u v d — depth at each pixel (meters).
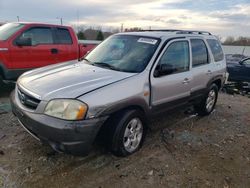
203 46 5.14
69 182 3.00
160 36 4.27
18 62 6.18
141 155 3.71
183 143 4.20
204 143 4.28
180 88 4.37
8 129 4.22
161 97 4.00
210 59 5.35
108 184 3.03
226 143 4.37
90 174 3.18
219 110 6.24
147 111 3.78
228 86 9.20
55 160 3.40
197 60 4.91
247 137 4.70
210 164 3.64
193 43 4.82
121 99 3.29
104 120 3.14
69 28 7.30
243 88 9.67
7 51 5.96
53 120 2.93
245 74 9.66
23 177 3.02
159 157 3.70
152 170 3.37
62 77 3.50
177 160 3.66
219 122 5.36
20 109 3.26
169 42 4.18
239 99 7.86
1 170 3.11
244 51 30.70
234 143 4.40
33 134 3.21
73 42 7.32
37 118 3.01
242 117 5.85
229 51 31.48
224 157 3.87
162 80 3.95
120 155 3.52
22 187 2.86
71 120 2.92
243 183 3.28
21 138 3.93
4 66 5.97
